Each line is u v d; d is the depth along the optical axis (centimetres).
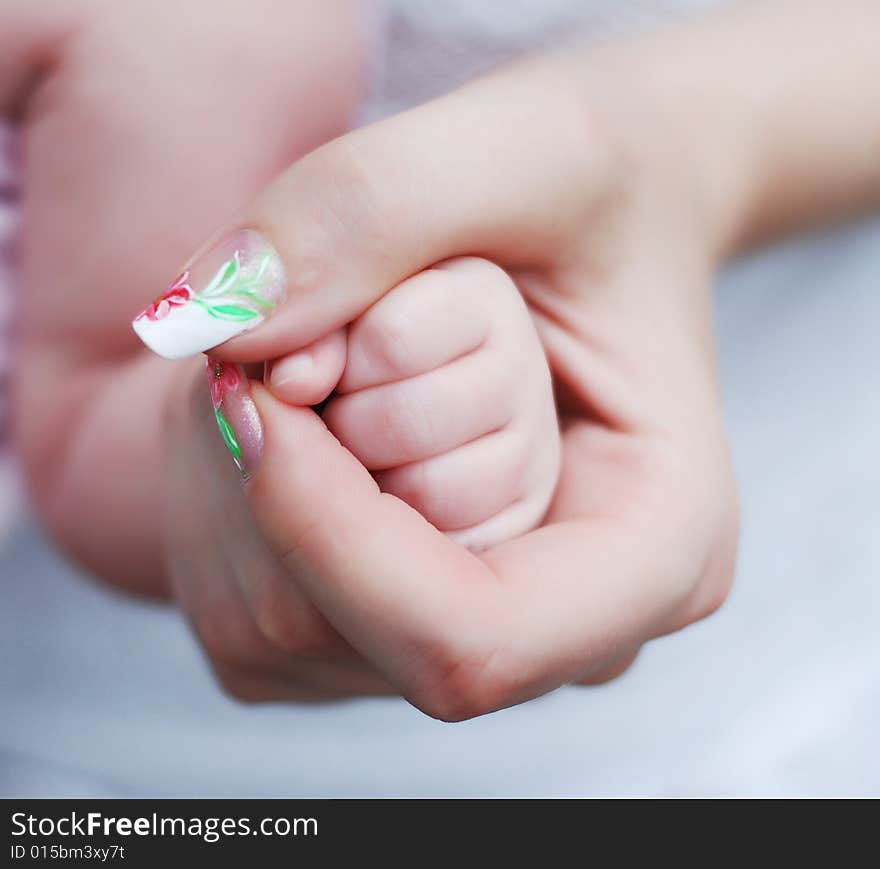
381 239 31
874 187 40
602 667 33
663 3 41
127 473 39
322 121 39
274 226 31
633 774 48
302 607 33
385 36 41
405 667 32
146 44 38
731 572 35
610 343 35
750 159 38
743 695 49
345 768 47
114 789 50
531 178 33
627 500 34
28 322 40
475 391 32
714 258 38
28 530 45
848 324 47
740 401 47
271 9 38
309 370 32
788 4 40
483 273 33
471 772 47
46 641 47
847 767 49
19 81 38
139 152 38
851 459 48
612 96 35
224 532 34
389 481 33
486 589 32
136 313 39
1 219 39
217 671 36
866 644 50
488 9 41
